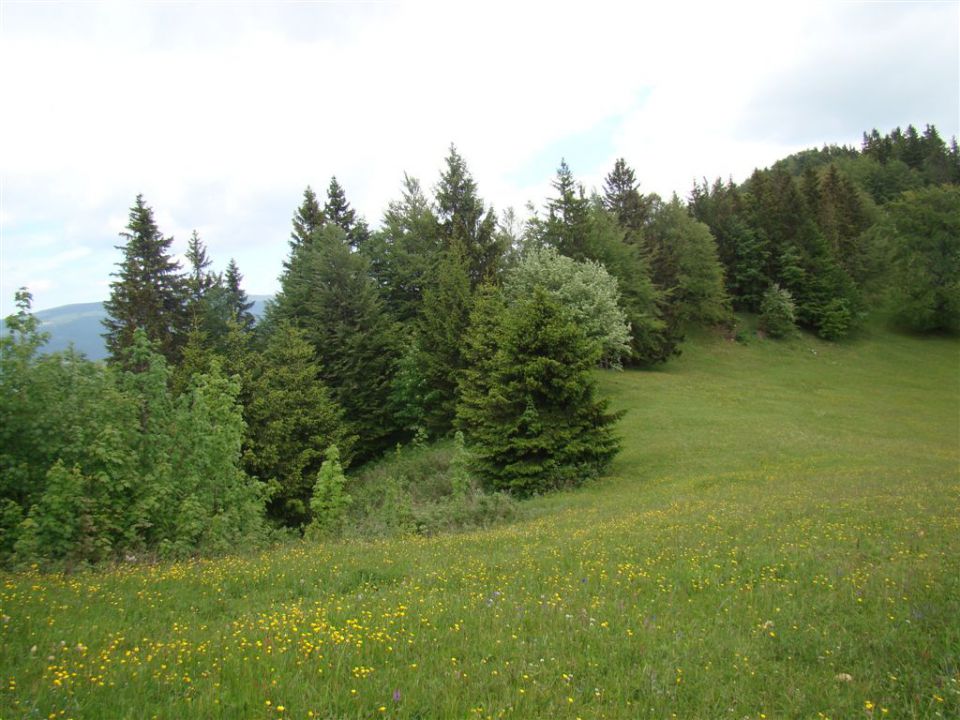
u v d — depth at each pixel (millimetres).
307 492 35125
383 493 29188
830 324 70438
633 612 7535
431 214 56562
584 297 47125
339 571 10422
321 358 44875
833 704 4992
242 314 64438
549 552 11578
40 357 14055
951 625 6398
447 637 6723
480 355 37281
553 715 4914
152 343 17531
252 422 33938
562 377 27609
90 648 6328
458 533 17516
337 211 68312
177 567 10953
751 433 34531
